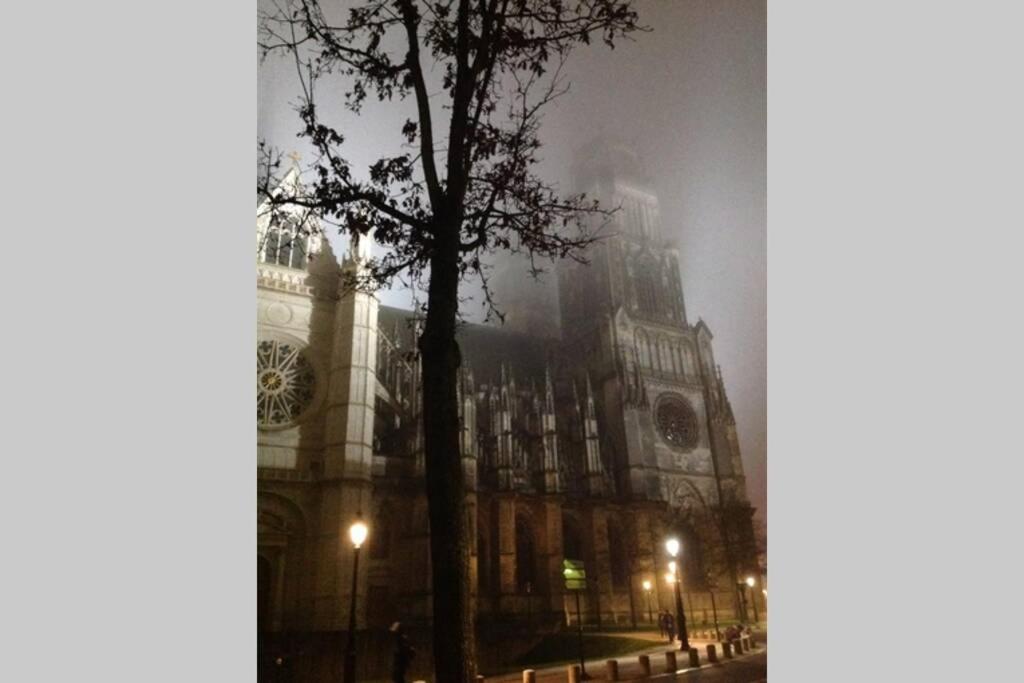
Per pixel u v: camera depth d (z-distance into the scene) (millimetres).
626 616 60562
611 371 71188
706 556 61750
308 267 54969
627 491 66938
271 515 48188
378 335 61531
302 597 47000
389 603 49938
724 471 62812
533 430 67500
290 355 52938
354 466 49938
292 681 36031
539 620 53406
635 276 73188
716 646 38594
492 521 59844
